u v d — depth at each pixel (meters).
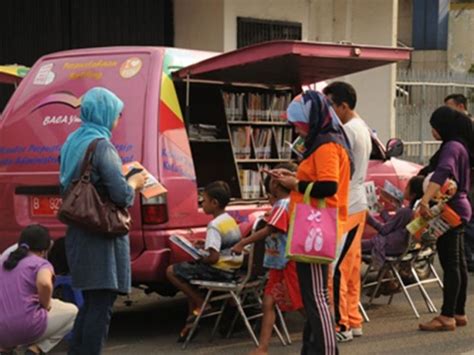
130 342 9.06
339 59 9.02
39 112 9.29
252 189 10.17
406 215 9.56
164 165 8.76
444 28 25.78
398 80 19.33
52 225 8.98
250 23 16.44
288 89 10.48
